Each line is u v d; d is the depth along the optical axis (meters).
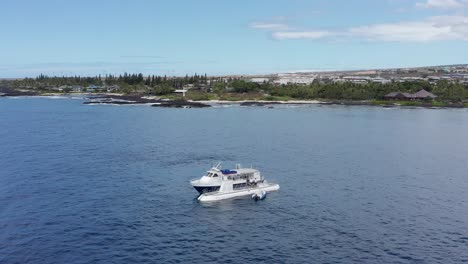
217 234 79.38
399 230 82.19
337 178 120.69
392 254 71.94
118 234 78.56
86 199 97.88
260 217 88.44
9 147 160.38
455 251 73.38
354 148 169.25
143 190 105.62
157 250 72.38
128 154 148.88
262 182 109.56
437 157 153.88
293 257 70.38
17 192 102.25
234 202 97.94
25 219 85.00
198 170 126.62
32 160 137.12
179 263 67.88
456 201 100.81
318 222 85.94
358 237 78.62
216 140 182.75
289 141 183.12
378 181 118.31
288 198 101.44
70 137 187.25
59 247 72.94
